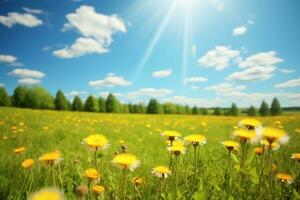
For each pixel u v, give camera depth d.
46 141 8.07
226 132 11.81
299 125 15.00
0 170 3.55
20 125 12.53
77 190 1.83
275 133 2.11
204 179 2.93
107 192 2.39
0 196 2.62
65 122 15.13
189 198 2.39
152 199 2.54
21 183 2.92
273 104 79.62
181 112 93.56
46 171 3.18
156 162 4.80
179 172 3.30
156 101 86.62
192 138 2.72
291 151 5.52
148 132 11.59
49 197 1.12
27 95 69.06
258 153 2.83
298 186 2.74
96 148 2.33
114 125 14.96
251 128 2.38
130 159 2.13
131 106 85.94
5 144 7.05
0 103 66.31
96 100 74.44
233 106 85.00
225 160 4.25
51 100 71.31
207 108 99.25
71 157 5.05
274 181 2.65
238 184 2.36
